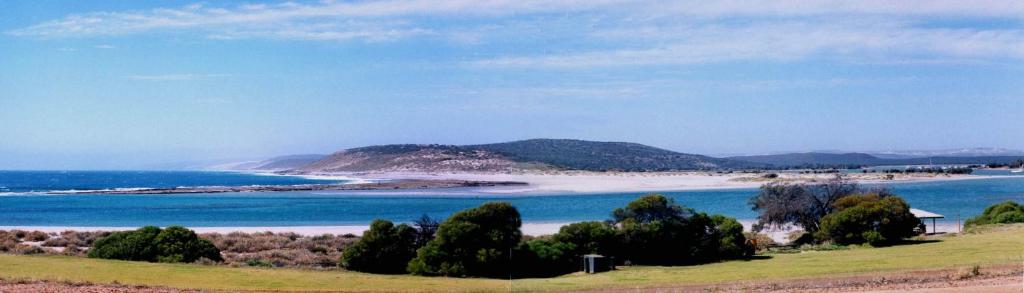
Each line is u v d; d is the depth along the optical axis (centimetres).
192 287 2917
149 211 11281
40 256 4134
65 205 13000
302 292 2891
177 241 4378
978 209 10319
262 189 18975
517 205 11819
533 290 3078
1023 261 3572
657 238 4747
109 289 2692
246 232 6944
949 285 2805
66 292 2561
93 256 4300
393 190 18138
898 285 2861
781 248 5394
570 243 4528
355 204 12669
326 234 6450
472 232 4116
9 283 2709
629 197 14075
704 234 4875
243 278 3259
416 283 3362
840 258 4350
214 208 11950
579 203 12331
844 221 5494
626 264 4650
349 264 4262
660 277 3638
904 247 4978
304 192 17688
